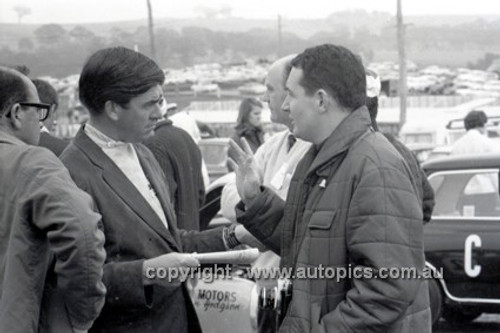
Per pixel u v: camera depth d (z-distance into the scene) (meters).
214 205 7.43
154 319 3.38
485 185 7.92
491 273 7.72
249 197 3.73
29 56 157.12
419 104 61.44
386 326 3.02
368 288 3.01
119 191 3.37
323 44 3.29
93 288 2.96
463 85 96.88
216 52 184.25
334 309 3.12
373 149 3.12
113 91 3.36
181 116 8.62
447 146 17.66
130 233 3.33
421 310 3.21
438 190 8.02
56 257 2.96
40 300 3.02
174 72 139.62
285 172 4.31
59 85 91.56
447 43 188.38
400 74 40.84
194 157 5.95
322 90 3.22
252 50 189.12
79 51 160.25
